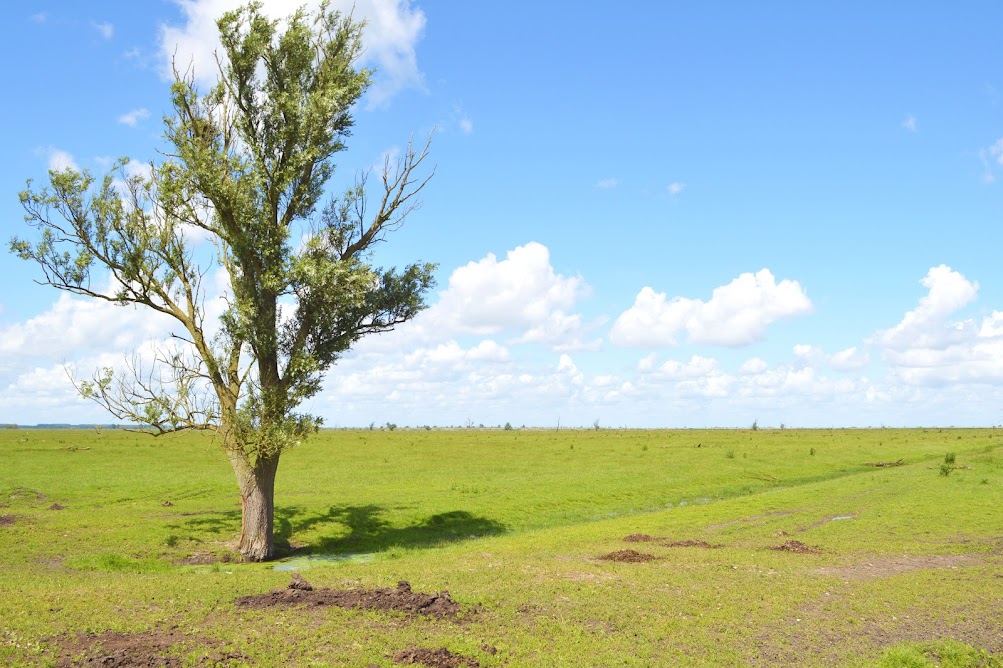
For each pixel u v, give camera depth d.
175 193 26.70
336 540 31.52
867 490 43.56
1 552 25.64
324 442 93.06
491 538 31.45
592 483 48.47
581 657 13.34
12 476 49.78
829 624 15.98
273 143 28.70
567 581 18.56
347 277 27.28
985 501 36.97
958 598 18.31
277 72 29.58
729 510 37.22
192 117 28.73
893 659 13.72
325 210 30.22
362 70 30.22
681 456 68.44
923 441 99.38
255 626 13.95
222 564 26.16
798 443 93.19
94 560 24.58
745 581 19.30
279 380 28.53
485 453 74.44
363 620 14.59
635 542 27.33
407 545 30.52
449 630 14.42
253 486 27.59
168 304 28.50
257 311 27.38
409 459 67.62
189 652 12.34
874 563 22.73
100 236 27.09
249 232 27.53
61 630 12.91
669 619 15.81
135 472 54.09
